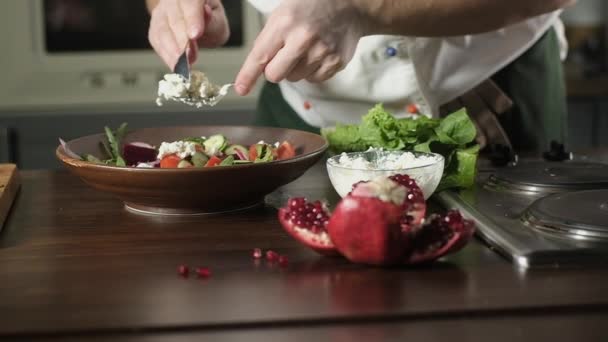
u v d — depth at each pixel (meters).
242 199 1.14
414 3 1.27
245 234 1.04
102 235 1.05
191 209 1.13
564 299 0.79
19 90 2.67
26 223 1.12
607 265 0.89
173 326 0.74
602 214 0.98
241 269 0.90
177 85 1.23
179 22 1.37
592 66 3.07
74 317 0.76
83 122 2.67
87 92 2.70
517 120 1.72
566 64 3.00
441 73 1.64
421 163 1.15
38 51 2.66
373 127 1.31
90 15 2.67
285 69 1.19
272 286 0.84
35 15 2.64
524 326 0.75
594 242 0.92
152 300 0.80
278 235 1.03
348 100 1.71
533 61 1.71
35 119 2.65
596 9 3.20
